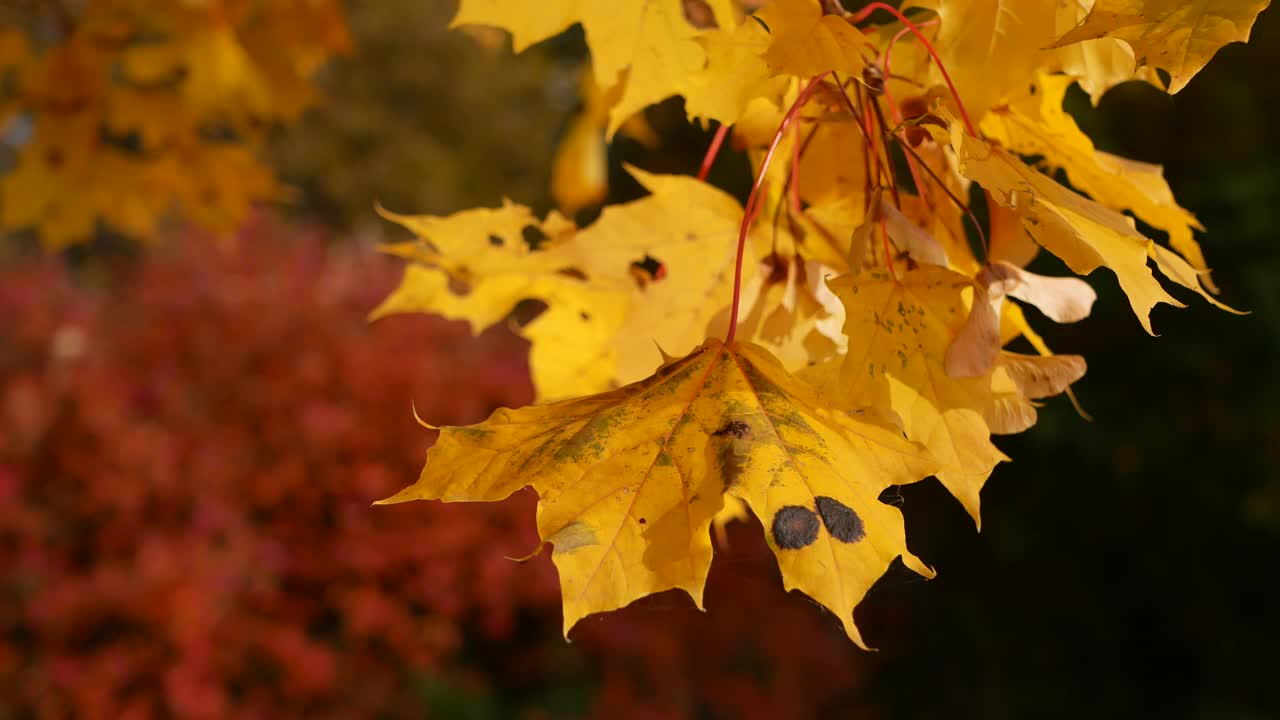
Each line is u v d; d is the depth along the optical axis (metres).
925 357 0.72
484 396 4.75
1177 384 4.25
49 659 3.52
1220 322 4.09
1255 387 4.06
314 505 4.16
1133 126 4.21
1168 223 0.89
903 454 0.66
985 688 5.20
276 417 4.30
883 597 5.65
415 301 1.02
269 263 4.99
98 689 3.43
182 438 4.16
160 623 3.54
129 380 4.38
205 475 4.02
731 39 0.79
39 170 2.31
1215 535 4.43
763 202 0.92
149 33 2.23
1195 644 4.68
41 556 3.71
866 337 0.72
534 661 4.21
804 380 0.73
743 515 1.08
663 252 0.93
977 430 0.71
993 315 0.71
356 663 3.96
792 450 0.67
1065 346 4.41
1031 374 0.73
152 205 2.41
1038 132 0.87
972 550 5.40
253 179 2.42
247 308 4.63
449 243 0.98
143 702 3.47
